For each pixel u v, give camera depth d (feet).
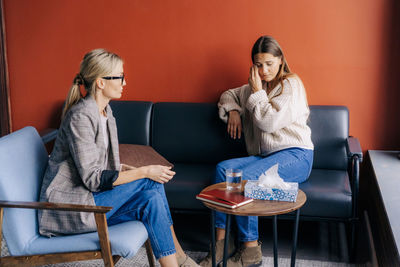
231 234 7.95
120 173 6.63
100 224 5.74
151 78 10.36
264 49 8.28
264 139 8.50
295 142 8.39
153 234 6.38
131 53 10.32
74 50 10.48
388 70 9.31
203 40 9.97
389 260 5.82
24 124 10.97
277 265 7.25
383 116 9.52
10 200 6.00
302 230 9.23
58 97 10.74
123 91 10.53
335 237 8.91
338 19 9.32
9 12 10.51
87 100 6.59
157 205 6.42
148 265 7.68
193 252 8.22
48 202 5.89
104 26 10.29
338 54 9.45
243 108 9.23
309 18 9.43
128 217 6.53
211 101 10.20
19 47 10.63
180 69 10.20
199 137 9.69
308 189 7.95
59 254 5.95
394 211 6.47
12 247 6.04
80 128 6.34
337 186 8.11
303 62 9.62
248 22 9.70
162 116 9.84
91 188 6.34
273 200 6.38
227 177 6.71
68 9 10.33
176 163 9.82
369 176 9.23
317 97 9.70
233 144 9.55
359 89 9.51
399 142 9.57
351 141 8.69
